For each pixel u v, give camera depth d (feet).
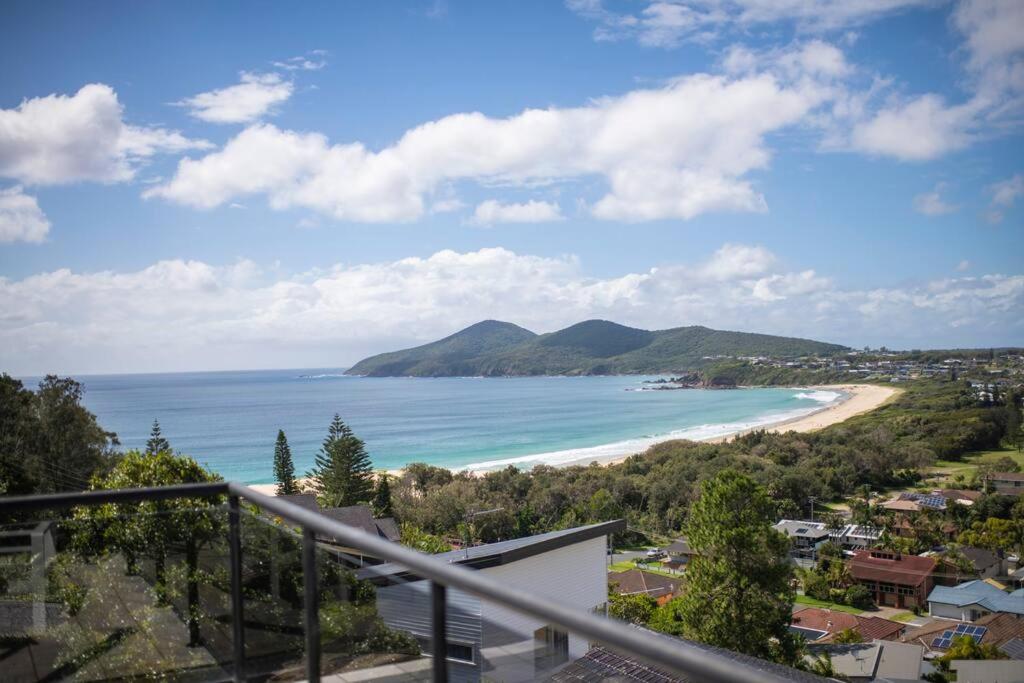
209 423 412.57
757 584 73.10
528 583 33.76
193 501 8.04
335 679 6.40
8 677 8.75
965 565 171.12
